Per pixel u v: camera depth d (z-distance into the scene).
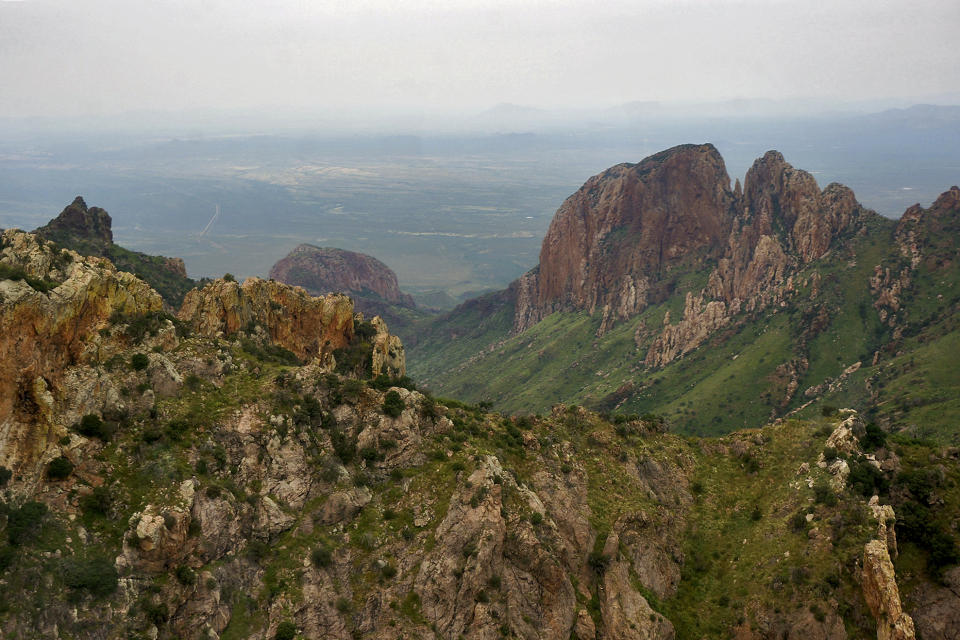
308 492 75.94
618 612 74.38
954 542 75.56
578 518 82.38
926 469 84.12
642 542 83.44
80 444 62.78
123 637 54.19
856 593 72.62
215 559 64.44
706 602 80.81
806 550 78.81
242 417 77.38
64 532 56.78
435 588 70.00
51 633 50.59
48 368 63.78
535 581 72.94
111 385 69.44
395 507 78.31
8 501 55.25
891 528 77.06
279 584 67.00
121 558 58.03
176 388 76.44
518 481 82.69
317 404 85.31
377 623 68.00
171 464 66.75
